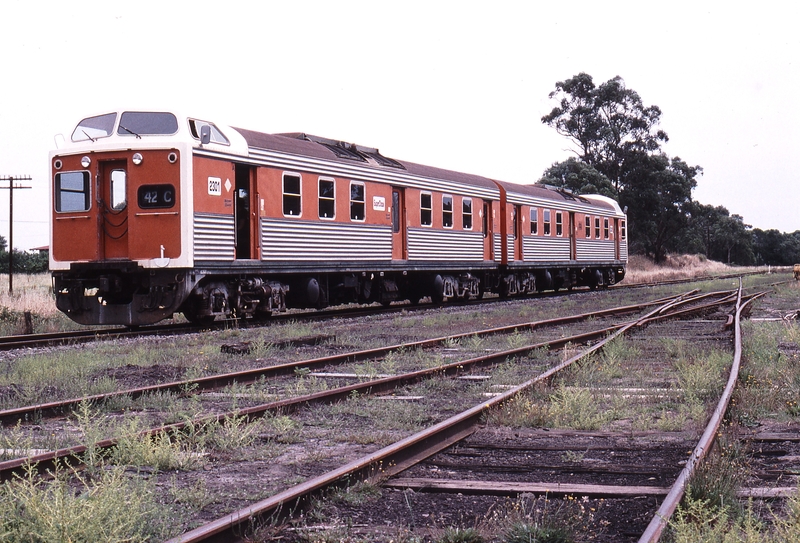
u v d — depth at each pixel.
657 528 3.47
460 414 6.24
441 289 22.78
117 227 14.52
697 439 5.79
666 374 9.09
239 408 7.11
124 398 7.46
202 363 10.38
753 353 10.00
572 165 61.59
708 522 3.53
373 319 17.83
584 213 32.50
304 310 22.86
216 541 3.54
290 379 9.16
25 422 6.69
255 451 5.59
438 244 22.22
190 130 14.27
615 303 23.05
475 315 18.72
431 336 13.97
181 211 13.88
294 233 16.64
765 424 6.41
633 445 5.72
